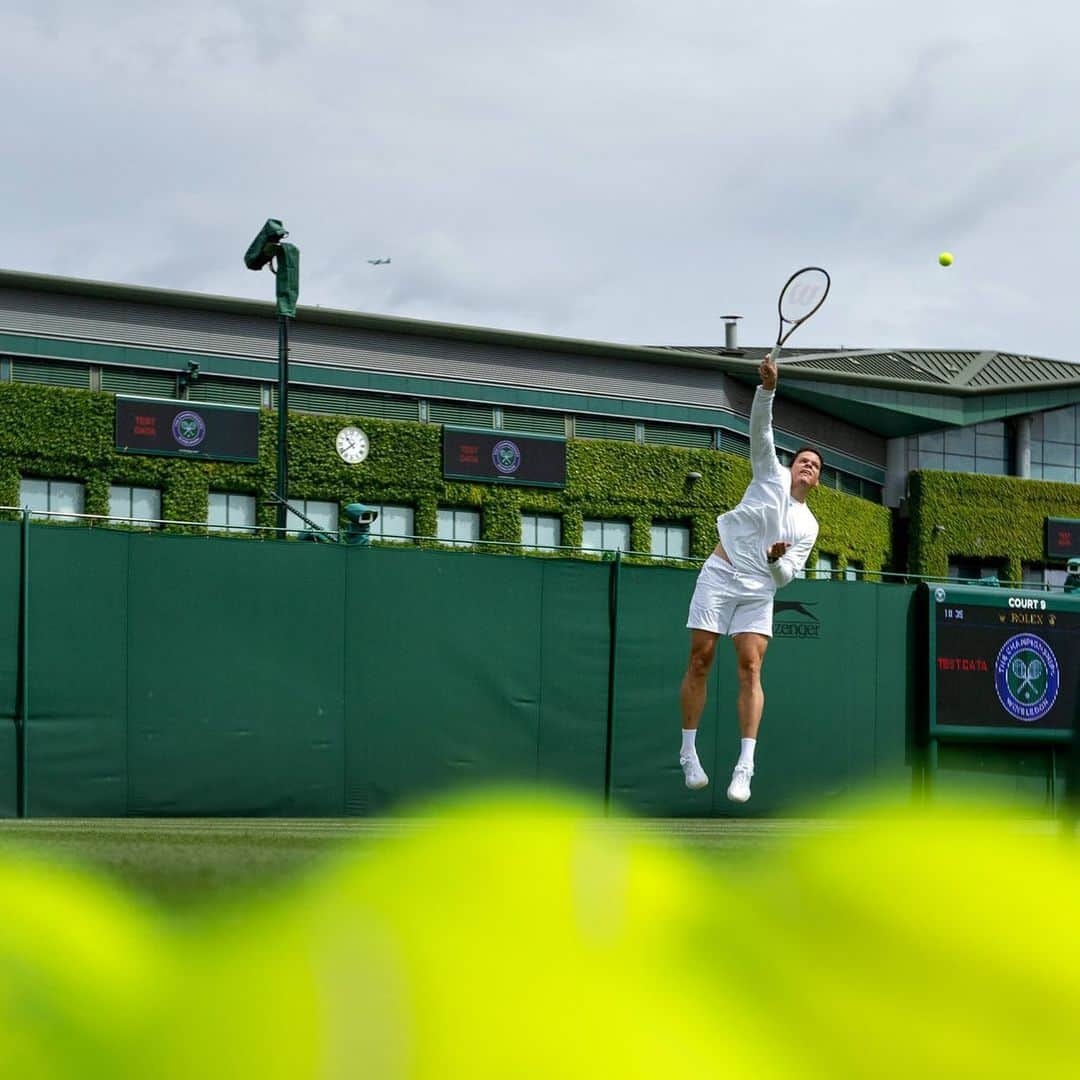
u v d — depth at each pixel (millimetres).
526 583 10719
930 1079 1714
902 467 37812
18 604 9375
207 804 9805
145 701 9688
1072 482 39094
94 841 2750
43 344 28016
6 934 1756
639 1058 1637
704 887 2180
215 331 29484
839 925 2037
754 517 5914
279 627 10062
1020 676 12188
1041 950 1987
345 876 2156
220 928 1885
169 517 28219
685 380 33250
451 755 10461
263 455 29047
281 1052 1572
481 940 1865
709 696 11180
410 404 31141
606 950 1869
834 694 11648
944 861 2451
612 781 10891
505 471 30875
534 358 32156
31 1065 1490
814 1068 1712
